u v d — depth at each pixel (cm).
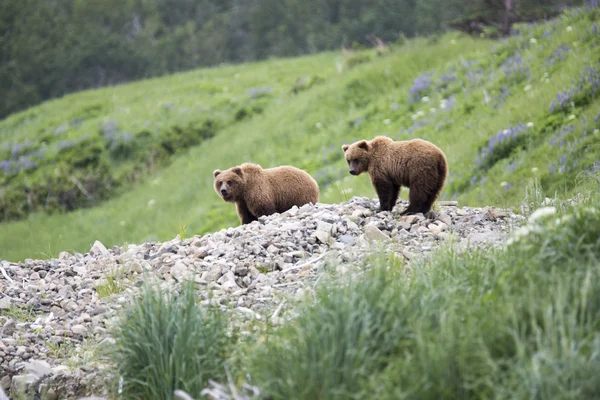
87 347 2738
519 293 2053
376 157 3594
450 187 5781
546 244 2202
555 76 6500
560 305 1806
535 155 5322
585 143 5022
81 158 11375
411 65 9756
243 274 3098
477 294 2178
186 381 2194
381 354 1950
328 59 15875
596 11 7525
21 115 15175
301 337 1998
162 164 11044
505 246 2492
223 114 12269
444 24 10338
